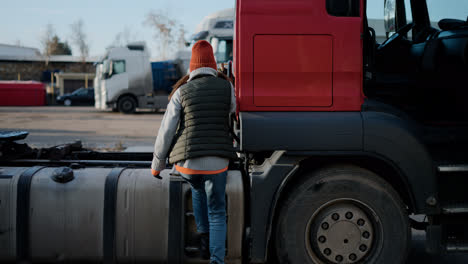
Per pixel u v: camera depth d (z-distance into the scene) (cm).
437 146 320
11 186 318
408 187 302
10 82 3506
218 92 291
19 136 383
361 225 306
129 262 320
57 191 317
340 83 301
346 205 306
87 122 1789
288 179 298
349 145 295
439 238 307
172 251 315
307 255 305
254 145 294
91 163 369
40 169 334
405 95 340
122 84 2291
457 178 306
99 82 2377
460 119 338
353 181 301
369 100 309
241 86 300
